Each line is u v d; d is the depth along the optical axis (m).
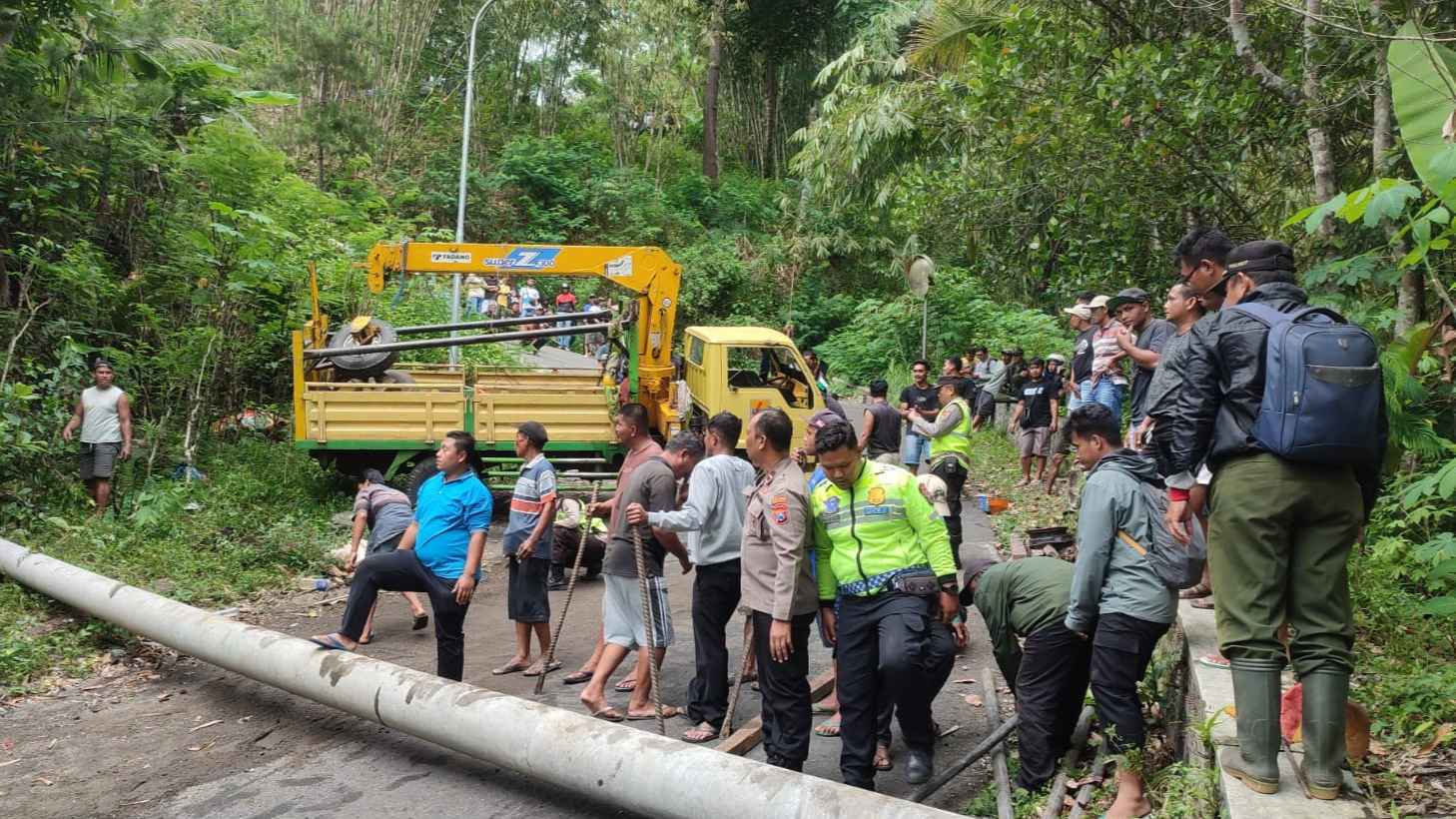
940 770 4.95
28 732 5.77
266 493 11.31
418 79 33.34
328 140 21.86
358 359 11.52
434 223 29.70
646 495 5.57
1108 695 4.05
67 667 6.79
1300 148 9.28
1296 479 3.01
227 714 5.99
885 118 20.19
